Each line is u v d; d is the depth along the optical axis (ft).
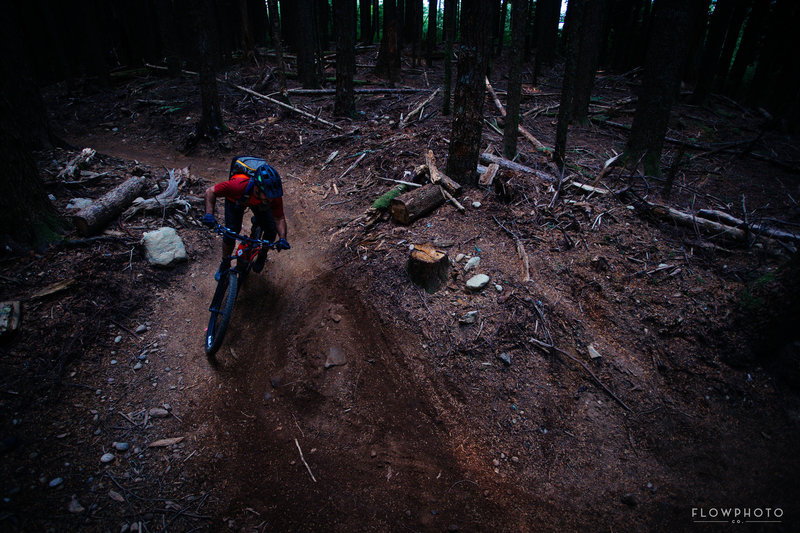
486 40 17.63
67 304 12.93
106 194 17.85
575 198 20.08
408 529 9.26
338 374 12.80
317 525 9.20
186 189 21.90
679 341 13.57
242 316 14.96
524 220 18.25
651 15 59.11
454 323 13.71
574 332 13.73
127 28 54.39
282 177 26.61
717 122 40.75
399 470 10.52
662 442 11.44
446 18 31.50
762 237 17.48
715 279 15.38
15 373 10.84
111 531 8.44
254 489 9.82
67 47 52.65
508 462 10.84
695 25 53.16
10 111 13.91
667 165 28.66
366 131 31.24
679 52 23.24
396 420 11.70
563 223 18.21
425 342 13.42
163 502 9.18
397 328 13.96
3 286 12.78
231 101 38.50
